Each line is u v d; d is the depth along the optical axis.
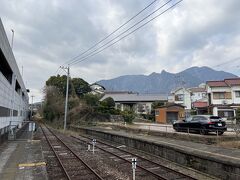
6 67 21.58
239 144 12.62
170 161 12.00
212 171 9.32
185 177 8.98
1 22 15.19
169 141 15.54
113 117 44.78
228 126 22.19
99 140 23.06
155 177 9.01
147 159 12.28
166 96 61.50
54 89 55.44
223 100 39.81
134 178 8.53
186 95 57.81
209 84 41.16
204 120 17.33
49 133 31.22
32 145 17.92
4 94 18.80
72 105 47.41
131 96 61.28
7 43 18.50
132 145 17.25
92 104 47.81
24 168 10.09
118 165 11.27
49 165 11.34
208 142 14.44
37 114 102.19
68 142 21.22
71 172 9.95
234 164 8.23
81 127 34.56
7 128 21.14
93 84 78.38
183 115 39.22
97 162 11.96
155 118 42.41
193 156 10.46
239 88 39.41
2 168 10.06
